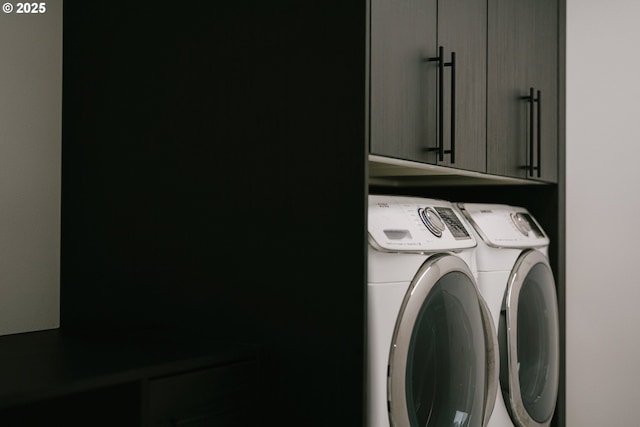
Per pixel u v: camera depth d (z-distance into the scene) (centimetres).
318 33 156
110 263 189
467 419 192
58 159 203
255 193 165
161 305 179
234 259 168
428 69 180
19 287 195
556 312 257
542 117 258
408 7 170
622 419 277
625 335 276
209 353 153
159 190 180
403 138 167
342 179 153
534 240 243
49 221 201
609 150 279
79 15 197
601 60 281
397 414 160
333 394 154
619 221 277
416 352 172
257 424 161
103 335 183
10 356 150
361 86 150
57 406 148
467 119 202
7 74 191
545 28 264
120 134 188
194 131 174
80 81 196
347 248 152
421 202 193
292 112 159
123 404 138
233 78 168
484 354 201
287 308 160
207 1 172
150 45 182
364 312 150
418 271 171
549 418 250
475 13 208
